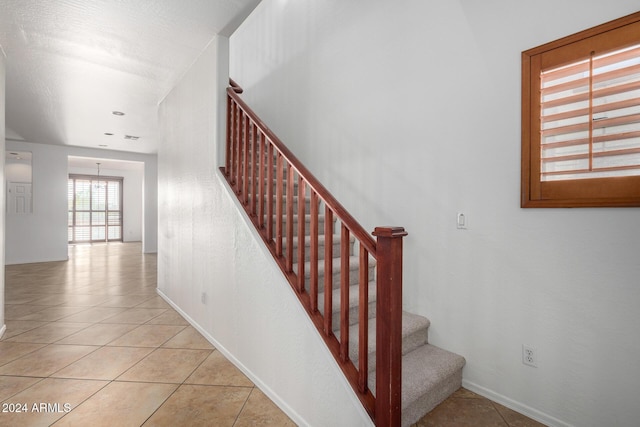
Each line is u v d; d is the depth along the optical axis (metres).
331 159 3.17
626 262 1.55
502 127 1.94
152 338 2.96
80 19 2.46
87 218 11.09
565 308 1.74
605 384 1.62
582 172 1.67
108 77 3.49
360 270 1.54
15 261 6.70
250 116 2.35
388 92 2.62
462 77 2.13
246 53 4.61
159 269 4.38
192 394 2.09
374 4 2.74
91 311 3.70
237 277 2.42
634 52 1.51
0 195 2.84
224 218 2.59
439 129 2.26
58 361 2.51
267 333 2.08
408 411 1.79
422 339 2.32
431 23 2.31
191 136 3.22
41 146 6.93
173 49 2.92
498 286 1.99
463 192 2.14
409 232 2.46
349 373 1.57
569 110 1.72
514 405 1.93
